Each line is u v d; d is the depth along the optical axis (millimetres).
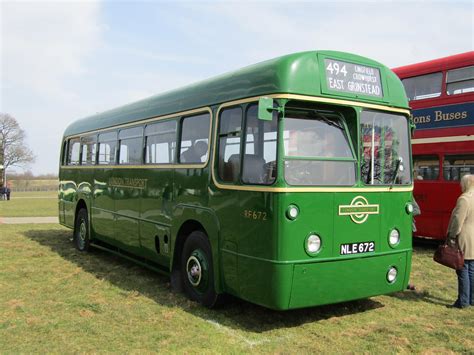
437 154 12016
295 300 5523
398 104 6680
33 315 6500
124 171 9680
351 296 5988
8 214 24938
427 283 8492
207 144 6871
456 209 6969
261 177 5707
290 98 5590
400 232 6535
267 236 5539
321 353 5203
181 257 7598
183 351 5211
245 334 5762
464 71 11516
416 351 5312
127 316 6434
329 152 5949
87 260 10734
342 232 5887
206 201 6730
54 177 94750
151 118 8727
